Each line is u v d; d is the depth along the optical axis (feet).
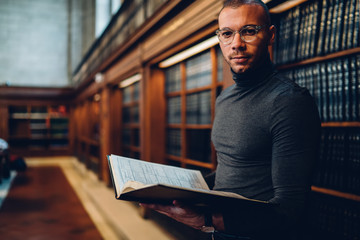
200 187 3.73
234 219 2.81
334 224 5.33
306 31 5.75
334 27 5.24
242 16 3.10
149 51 13.67
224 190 3.53
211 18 8.41
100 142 25.67
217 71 9.50
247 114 3.32
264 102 3.17
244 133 3.31
